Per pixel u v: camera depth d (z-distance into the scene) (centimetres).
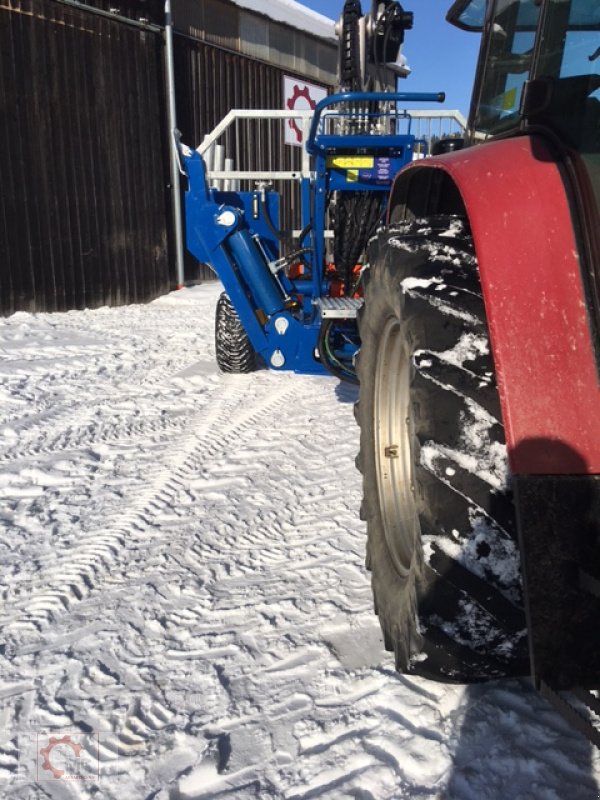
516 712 173
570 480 138
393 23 504
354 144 471
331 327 462
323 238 502
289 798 155
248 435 431
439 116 548
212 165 597
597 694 165
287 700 188
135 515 314
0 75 913
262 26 1353
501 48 223
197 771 164
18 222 957
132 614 234
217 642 217
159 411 484
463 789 151
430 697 182
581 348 141
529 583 136
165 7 1120
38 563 271
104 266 1080
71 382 564
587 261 143
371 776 158
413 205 232
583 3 155
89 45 1020
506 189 153
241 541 288
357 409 232
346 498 331
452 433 148
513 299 144
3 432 433
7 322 899
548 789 149
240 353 584
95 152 1048
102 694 194
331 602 236
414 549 160
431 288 162
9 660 210
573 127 154
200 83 1234
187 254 1250
